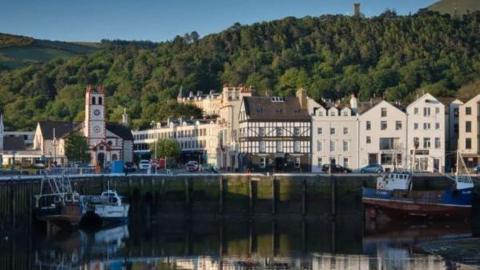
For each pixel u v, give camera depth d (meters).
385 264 78.62
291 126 153.12
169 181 129.75
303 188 126.12
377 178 124.56
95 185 126.06
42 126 186.75
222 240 100.06
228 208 128.75
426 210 118.38
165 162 163.25
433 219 119.25
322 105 158.12
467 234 103.75
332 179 125.81
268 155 153.12
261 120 153.62
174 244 95.75
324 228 113.50
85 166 146.12
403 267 76.62
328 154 152.50
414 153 150.75
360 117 151.88
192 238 102.00
